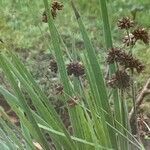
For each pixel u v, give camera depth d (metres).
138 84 0.79
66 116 0.71
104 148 0.36
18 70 0.37
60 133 0.36
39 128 0.35
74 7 0.37
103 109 0.38
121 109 0.39
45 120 0.38
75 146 0.37
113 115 0.42
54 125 0.37
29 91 0.36
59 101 0.72
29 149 0.40
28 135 0.41
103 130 0.37
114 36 0.92
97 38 0.93
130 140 0.39
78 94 0.41
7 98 0.38
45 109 0.37
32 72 0.83
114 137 0.39
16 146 0.38
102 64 0.80
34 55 0.91
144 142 0.51
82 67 0.38
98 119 0.40
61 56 0.35
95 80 0.38
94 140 0.35
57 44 0.35
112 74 0.39
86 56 0.39
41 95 0.38
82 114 0.38
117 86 0.36
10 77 0.34
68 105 0.36
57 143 0.39
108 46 0.39
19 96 0.34
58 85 0.38
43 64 0.86
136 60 0.35
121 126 0.39
